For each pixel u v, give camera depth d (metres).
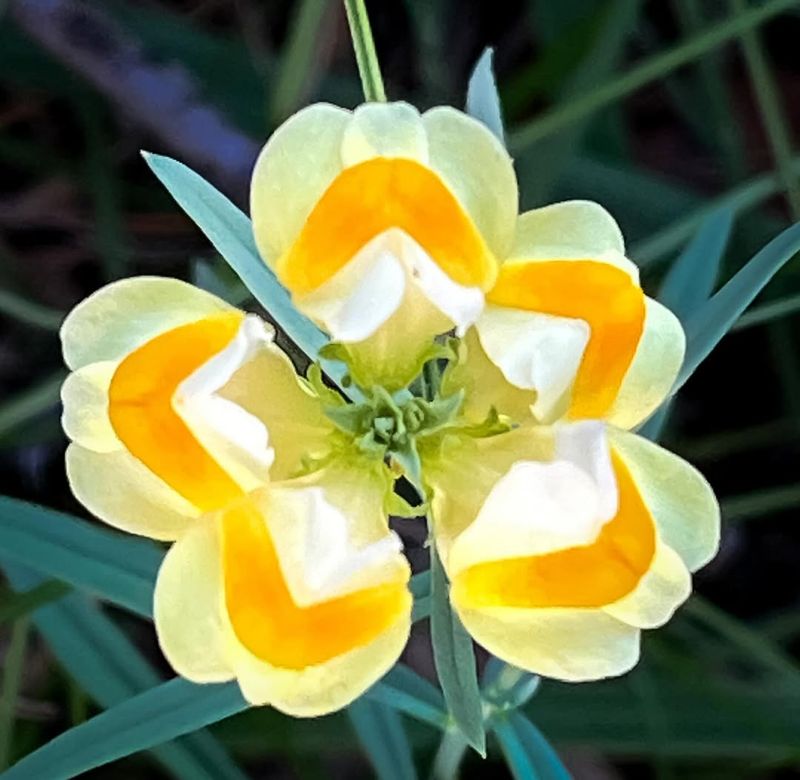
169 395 0.11
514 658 0.11
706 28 0.21
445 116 0.12
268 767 0.20
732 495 0.21
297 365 0.17
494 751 0.19
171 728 0.13
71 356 0.12
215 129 0.20
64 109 0.22
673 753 0.18
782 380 0.20
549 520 0.11
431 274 0.11
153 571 0.14
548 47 0.20
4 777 0.13
